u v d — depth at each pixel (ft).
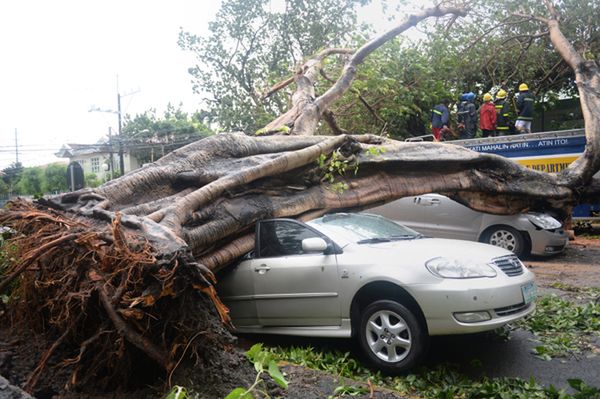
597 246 40.42
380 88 51.42
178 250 11.83
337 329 17.84
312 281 18.20
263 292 19.34
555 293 26.14
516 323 21.07
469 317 15.74
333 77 52.65
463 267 16.34
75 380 13.10
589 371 16.43
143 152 121.70
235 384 13.37
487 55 61.67
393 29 44.62
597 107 38.75
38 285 14.69
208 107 68.18
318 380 14.96
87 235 12.92
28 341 14.93
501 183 33.14
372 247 17.95
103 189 20.94
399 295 16.88
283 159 23.91
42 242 14.48
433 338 19.86
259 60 66.95
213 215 20.89
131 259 11.83
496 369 16.78
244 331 19.95
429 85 56.39
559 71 66.08
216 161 24.85
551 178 35.19
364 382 15.20
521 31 61.31
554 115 73.00
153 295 11.57
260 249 20.38
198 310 13.26
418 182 30.19
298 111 37.37
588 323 20.95
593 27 63.05
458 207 35.50
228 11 66.18
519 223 34.14
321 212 26.03
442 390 14.73
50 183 132.57
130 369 13.37
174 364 12.92
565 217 36.94
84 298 12.48
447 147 31.81
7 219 15.48
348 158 27.30
